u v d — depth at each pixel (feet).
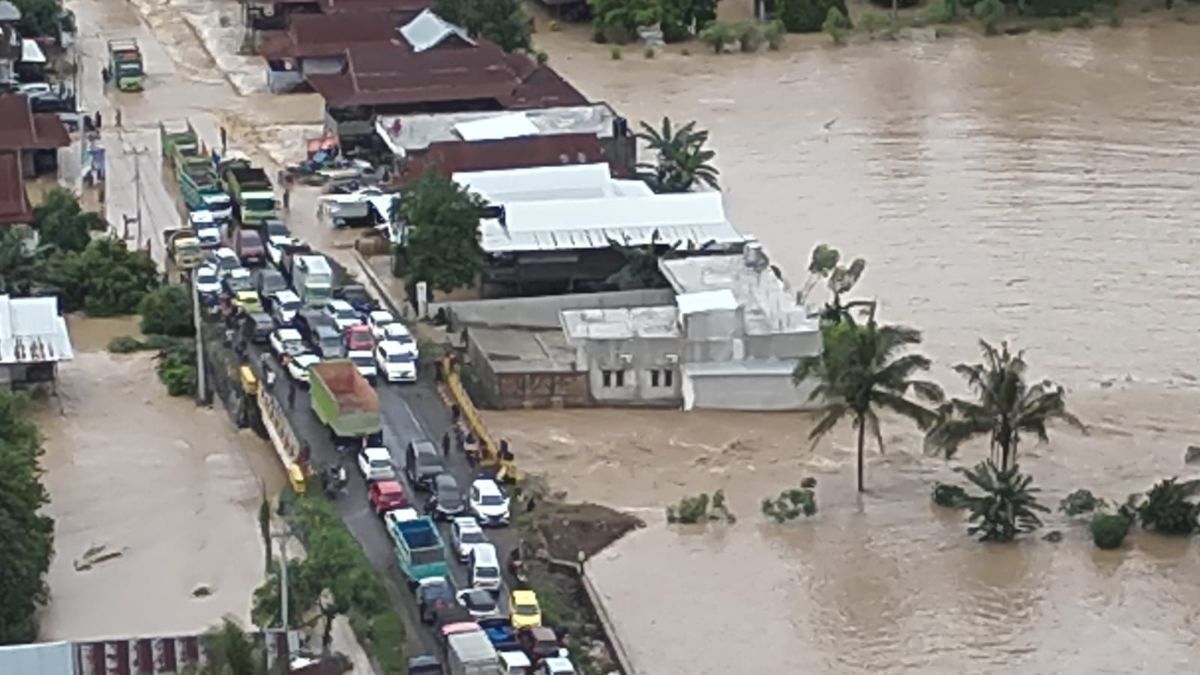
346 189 504.84
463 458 361.71
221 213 480.64
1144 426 382.01
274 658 287.07
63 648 280.51
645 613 320.70
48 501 339.77
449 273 427.74
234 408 383.24
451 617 306.55
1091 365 408.05
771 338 394.32
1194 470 364.79
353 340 402.93
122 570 329.31
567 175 471.21
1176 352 414.21
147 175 525.75
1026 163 532.32
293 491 347.56
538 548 336.08
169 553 334.65
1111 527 337.11
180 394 396.98
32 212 469.16
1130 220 488.02
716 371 391.24
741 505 354.33
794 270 456.04
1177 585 327.26
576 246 441.27
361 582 309.22
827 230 483.51
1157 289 445.37
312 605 308.40
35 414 388.16
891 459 370.32
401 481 351.87
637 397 394.32
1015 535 341.82
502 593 319.06
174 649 282.56
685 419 388.57
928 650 309.63
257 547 335.47
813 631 315.17
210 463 367.25
